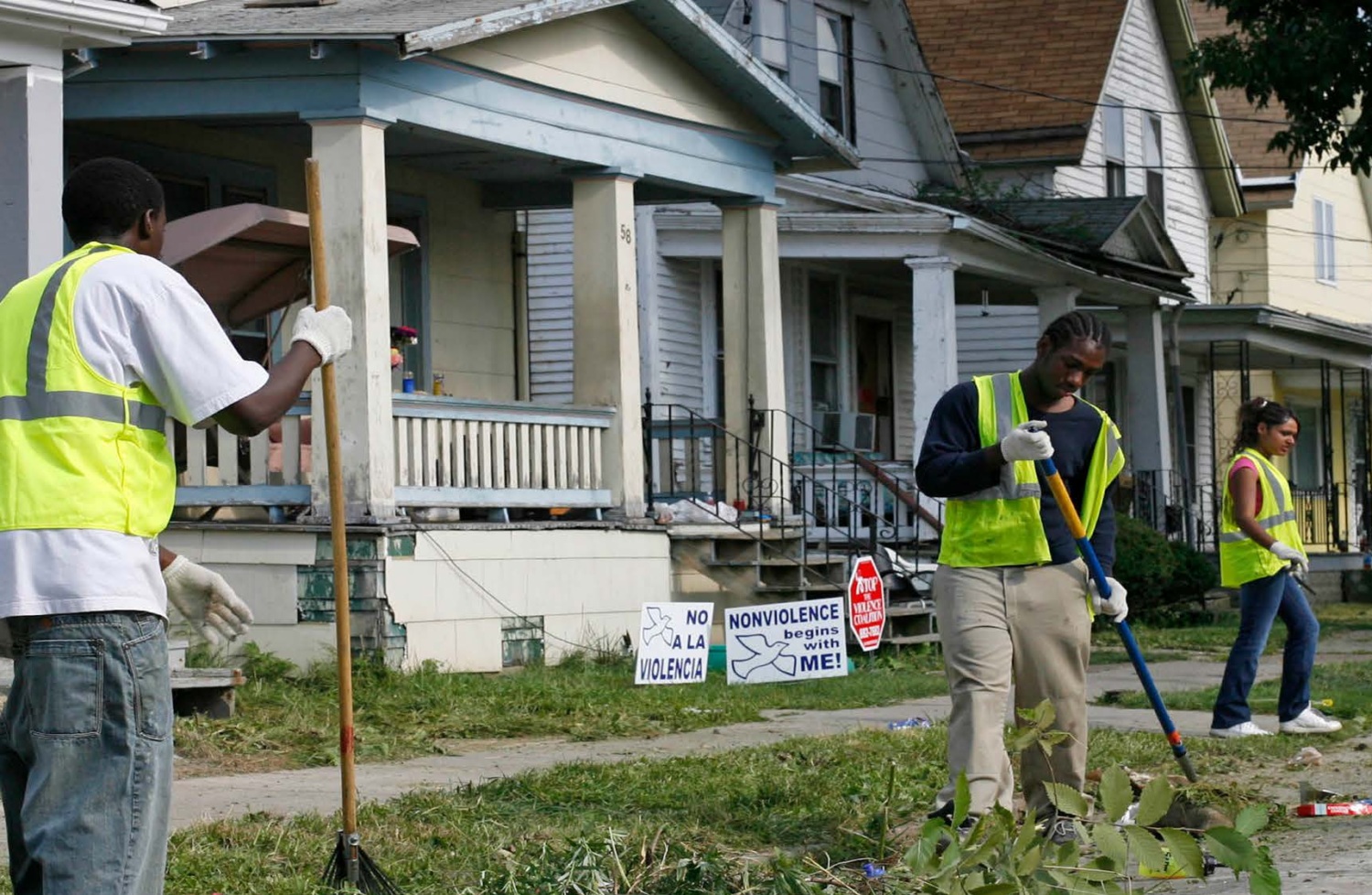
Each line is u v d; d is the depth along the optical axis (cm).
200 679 1076
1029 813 539
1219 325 2766
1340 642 2097
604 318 1586
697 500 1748
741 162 1752
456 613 1402
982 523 665
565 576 1512
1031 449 638
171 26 1389
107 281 452
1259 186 3444
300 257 1365
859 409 2420
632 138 1608
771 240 1792
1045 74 2794
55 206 1084
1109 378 2989
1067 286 2284
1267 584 1055
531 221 2022
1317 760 956
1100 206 2452
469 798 798
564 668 1466
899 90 2522
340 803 803
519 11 1411
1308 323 2881
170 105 1373
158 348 451
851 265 2252
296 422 1373
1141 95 3059
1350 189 3884
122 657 444
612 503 1588
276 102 1355
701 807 773
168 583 474
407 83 1381
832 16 2392
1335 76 2119
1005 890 519
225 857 645
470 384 1816
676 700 1262
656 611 1394
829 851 692
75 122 1404
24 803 455
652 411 1922
